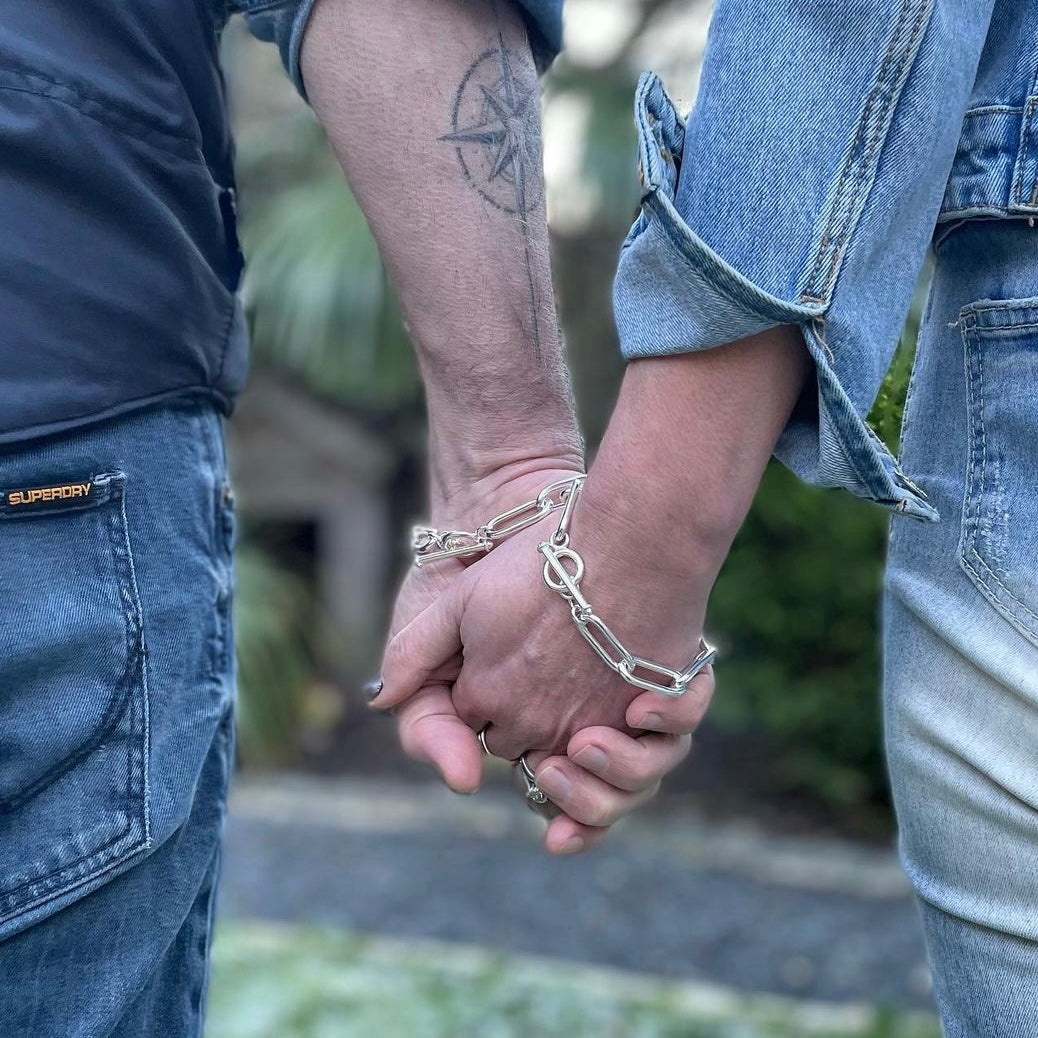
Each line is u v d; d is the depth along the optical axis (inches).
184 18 40.3
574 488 41.4
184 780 39.6
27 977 36.8
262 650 209.8
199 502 41.5
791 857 178.1
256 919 152.0
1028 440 36.6
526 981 120.0
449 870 171.0
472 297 45.4
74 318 37.4
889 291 36.3
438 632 43.8
